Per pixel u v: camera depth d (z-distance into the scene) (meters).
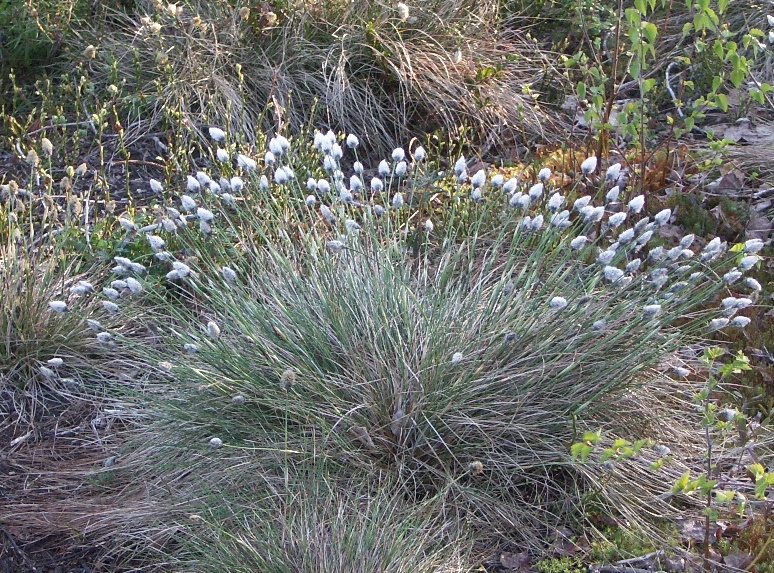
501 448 1.22
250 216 1.58
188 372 1.25
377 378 1.24
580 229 1.73
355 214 1.60
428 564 1.04
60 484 1.26
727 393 1.38
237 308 1.28
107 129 2.03
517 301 1.29
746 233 1.74
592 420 1.22
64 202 1.82
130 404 1.31
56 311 1.40
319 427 1.21
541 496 1.20
